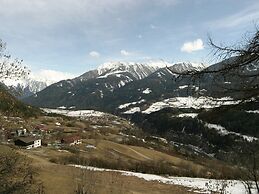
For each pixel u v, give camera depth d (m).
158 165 94.50
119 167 91.50
